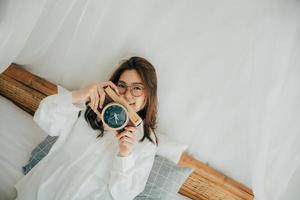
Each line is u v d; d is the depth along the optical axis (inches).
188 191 56.3
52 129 46.4
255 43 42.8
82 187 44.3
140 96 47.8
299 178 48.9
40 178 45.9
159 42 51.4
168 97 53.1
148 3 50.1
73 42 52.9
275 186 46.9
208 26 48.4
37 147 49.7
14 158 48.7
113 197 43.7
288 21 40.9
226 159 53.6
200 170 52.7
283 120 43.5
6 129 51.7
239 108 49.6
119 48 53.6
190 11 48.8
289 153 44.7
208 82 50.5
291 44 40.8
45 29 49.3
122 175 43.3
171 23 50.1
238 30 46.6
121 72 48.4
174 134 54.6
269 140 44.5
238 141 51.6
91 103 42.8
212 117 52.0
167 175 48.9
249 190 52.4
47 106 44.7
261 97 42.9
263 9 43.5
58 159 47.3
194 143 54.4
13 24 40.6
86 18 50.5
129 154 43.2
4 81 58.8
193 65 50.6
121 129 42.4
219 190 53.3
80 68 55.8
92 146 47.1
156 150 49.5
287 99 42.6
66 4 46.4
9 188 45.7
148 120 49.6
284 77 41.5
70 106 44.0
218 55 48.8
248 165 52.0
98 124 47.5
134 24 51.6
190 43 49.9
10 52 44.0
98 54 54.5
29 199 44.4
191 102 52.4
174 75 52.0
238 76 48.3
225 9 46.8
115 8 51.1
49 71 57.1
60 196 43.6
